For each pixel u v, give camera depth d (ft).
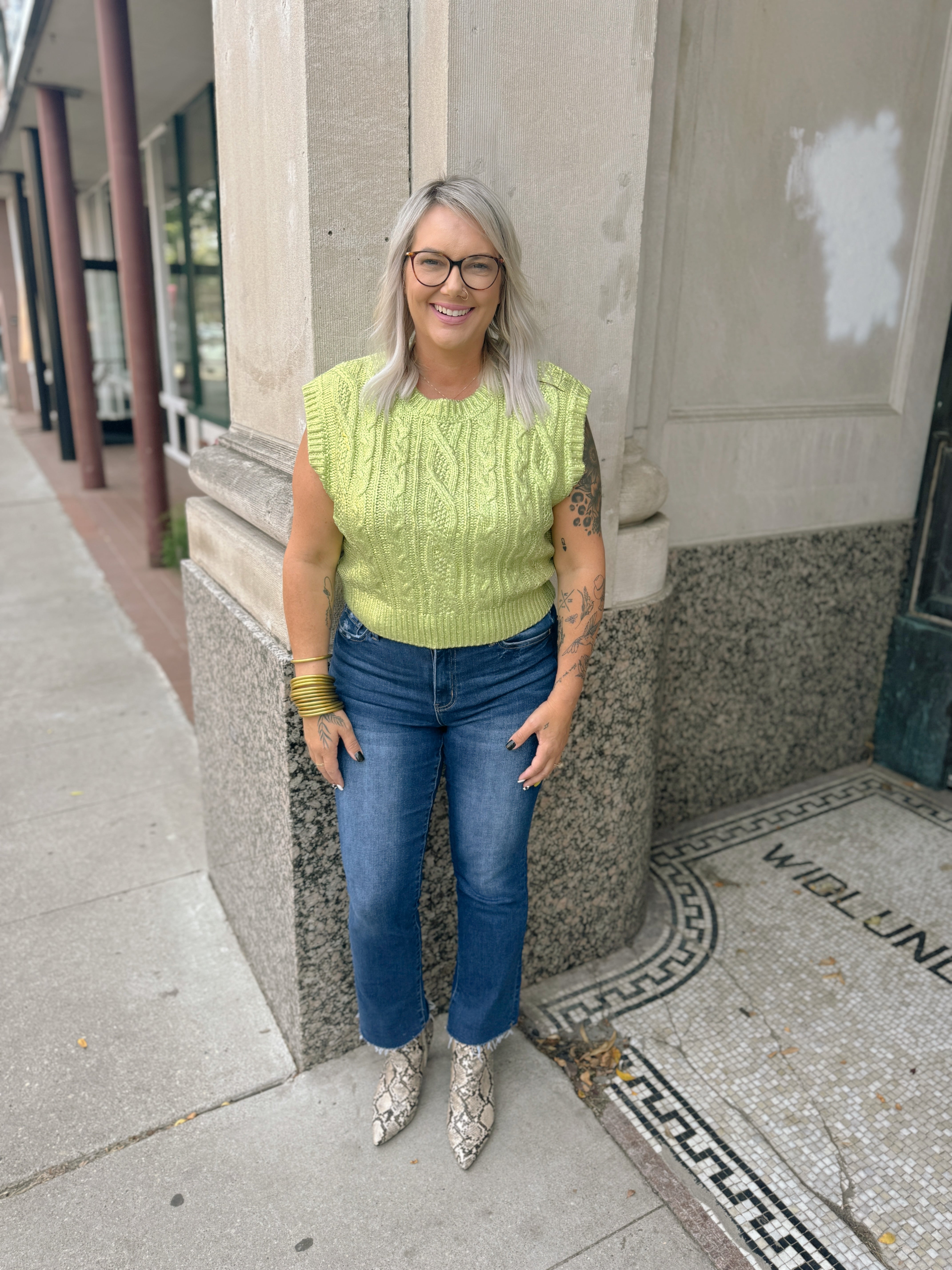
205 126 23.88
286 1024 6.93
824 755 11.21
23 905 8.68
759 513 9.50
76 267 26.61
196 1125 6.26
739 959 7.98
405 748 5.34
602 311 6.19
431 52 5.31
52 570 20.33
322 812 6.15
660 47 6.41
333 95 5.33
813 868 9.32
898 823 10.19
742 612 9.68
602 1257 5.36
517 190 5.64
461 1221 5.58
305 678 5.25
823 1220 5.62
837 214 8.96
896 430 10.28
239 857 7.61
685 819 10.21
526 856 5.68
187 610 8.04
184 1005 7.39
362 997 5.90
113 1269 5.29
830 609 10.41
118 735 12.36
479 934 5.66
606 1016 7.30
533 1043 7.03
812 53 8.19
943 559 10.50
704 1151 6.09
